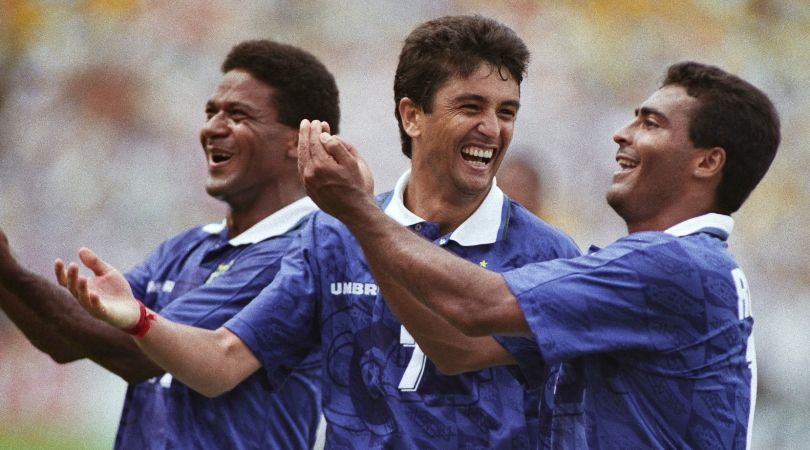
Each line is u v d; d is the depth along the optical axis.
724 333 11.39
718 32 46.78
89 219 45.56
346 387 12.88
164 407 15.01
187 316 14.59
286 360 13.66
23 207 45.66
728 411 11.41
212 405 14.65
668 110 12.10
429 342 12.02
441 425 12.37
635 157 12.22
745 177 12.13
